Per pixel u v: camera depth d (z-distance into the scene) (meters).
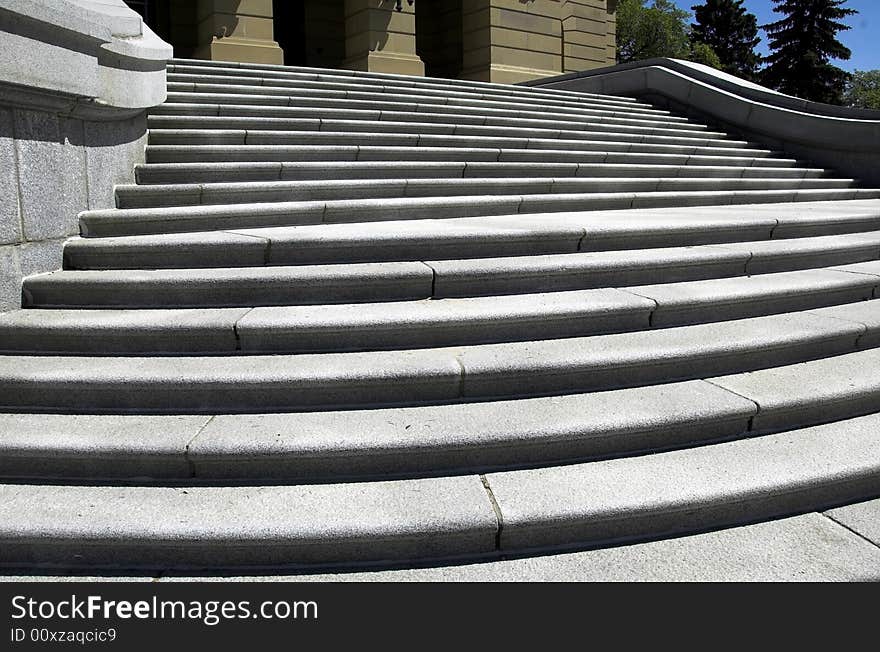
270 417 3.32
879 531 2.95
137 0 16.86
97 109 4.96
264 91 9.01
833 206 8.02
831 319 4.49
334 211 5.54
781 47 52.78
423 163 7.29
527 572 2.69
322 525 2.71
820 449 3.36
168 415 3.37
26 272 4.24
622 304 4.14
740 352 3.95
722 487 3.00
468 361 3.59
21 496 2.93
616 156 9.38
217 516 2.77
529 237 4.86
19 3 3.81
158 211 5.01
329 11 20.39
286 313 3.92
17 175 4.14
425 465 3.12
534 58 19.94
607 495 2.93
